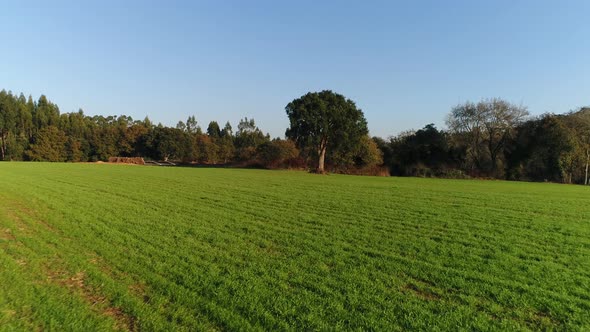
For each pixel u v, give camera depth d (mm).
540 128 61250
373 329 5715
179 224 13242
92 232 11469
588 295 7273
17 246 9695
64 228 11852
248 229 12766
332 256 9672
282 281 7676
